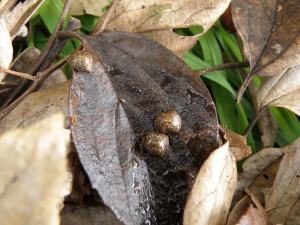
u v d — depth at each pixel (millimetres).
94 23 228
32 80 202
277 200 198
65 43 206
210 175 172
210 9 207
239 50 239
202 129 186
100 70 186
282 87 212
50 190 126
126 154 177
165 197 177
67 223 185
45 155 124
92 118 177
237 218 184
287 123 221
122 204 169
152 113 188
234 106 227
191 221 171
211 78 224
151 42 194
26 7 199
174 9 209
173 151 184
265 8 219
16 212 128
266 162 205
